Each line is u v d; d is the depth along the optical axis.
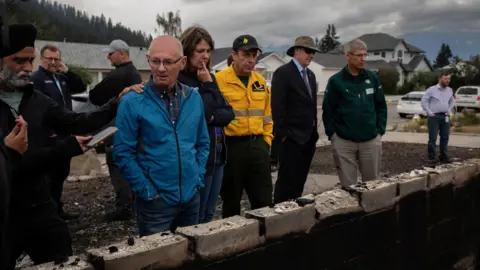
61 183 4.89
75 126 2.94
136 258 2.14
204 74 3.58
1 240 1.81
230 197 4.07
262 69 42.34
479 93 28.41
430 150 9.86
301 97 4.80
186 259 2.34
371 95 5.02
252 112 3.95
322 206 3.02
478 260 4.78
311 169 8.68
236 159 3.93
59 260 2.12
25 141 2.20
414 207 3.75
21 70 2.62
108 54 5.48
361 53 4.83
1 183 1.67
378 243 3.45
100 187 6.95
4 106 2.60
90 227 4.90
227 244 2.48
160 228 2.84
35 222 2.62
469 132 16.12
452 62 49.53
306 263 2.93
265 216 2.66
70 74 5.95
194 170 2.91
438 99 9.62
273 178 7.36
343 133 5.05
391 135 15.39
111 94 5.37
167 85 2.81
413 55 85.00
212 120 3.48
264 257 2.68
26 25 2.59
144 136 2.80
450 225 4.24
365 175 5.19
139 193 2.77
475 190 4.56
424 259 3.96
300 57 4.85
